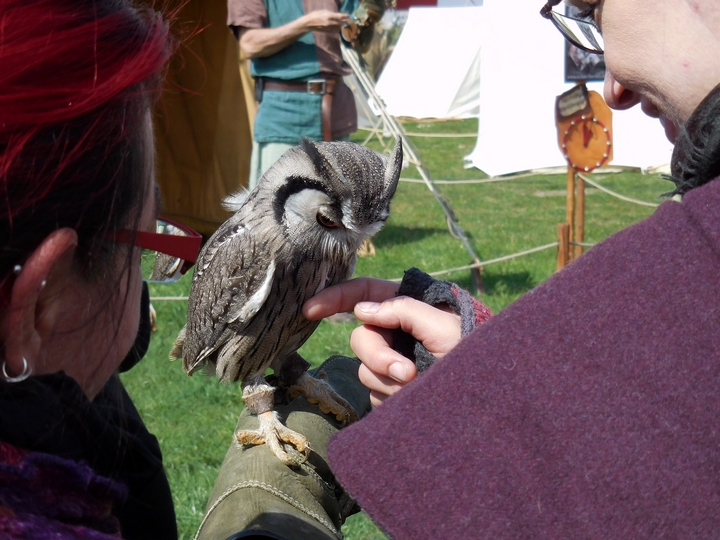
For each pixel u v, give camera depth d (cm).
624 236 105
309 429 189
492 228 984
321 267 249
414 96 1912
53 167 82
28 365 90
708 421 91
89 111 84
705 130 106
